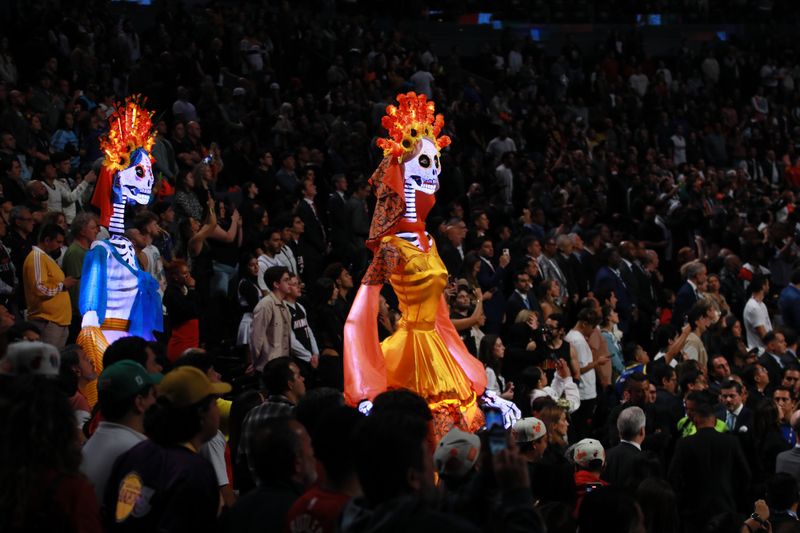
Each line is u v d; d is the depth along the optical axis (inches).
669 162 981.2
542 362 472.7
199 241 513.7
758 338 606.5
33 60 773.3
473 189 737.6
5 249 456.1
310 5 1120.2
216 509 208.5
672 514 285.6
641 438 355.6
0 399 190.2
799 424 371.9
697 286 624.7
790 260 746.8
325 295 467.2
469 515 195.8
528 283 556.4
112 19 885.8
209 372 295.7
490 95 1115.9
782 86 1208.2
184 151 661.9
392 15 1213.1
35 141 638.5
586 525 214.2
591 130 998.4
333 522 185.9
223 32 908.6
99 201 403.9
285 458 202.2
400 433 170.4
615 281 625.0
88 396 370.0
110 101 732.7
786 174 1013.8
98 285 386.9
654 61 1222.3
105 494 213.5
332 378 436.8
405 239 360.2
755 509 326.3
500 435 177.8
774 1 1355.8
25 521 182.4
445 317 374.0
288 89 897.5
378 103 824.9
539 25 1273.4
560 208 753.0
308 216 601.3
